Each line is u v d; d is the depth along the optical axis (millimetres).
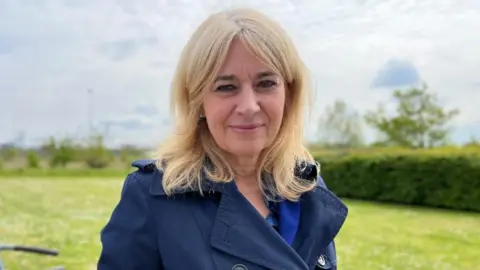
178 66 1546
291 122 1657
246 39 1458
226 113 1491
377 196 17859
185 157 1535
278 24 1539
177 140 1563
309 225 1633
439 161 16109
